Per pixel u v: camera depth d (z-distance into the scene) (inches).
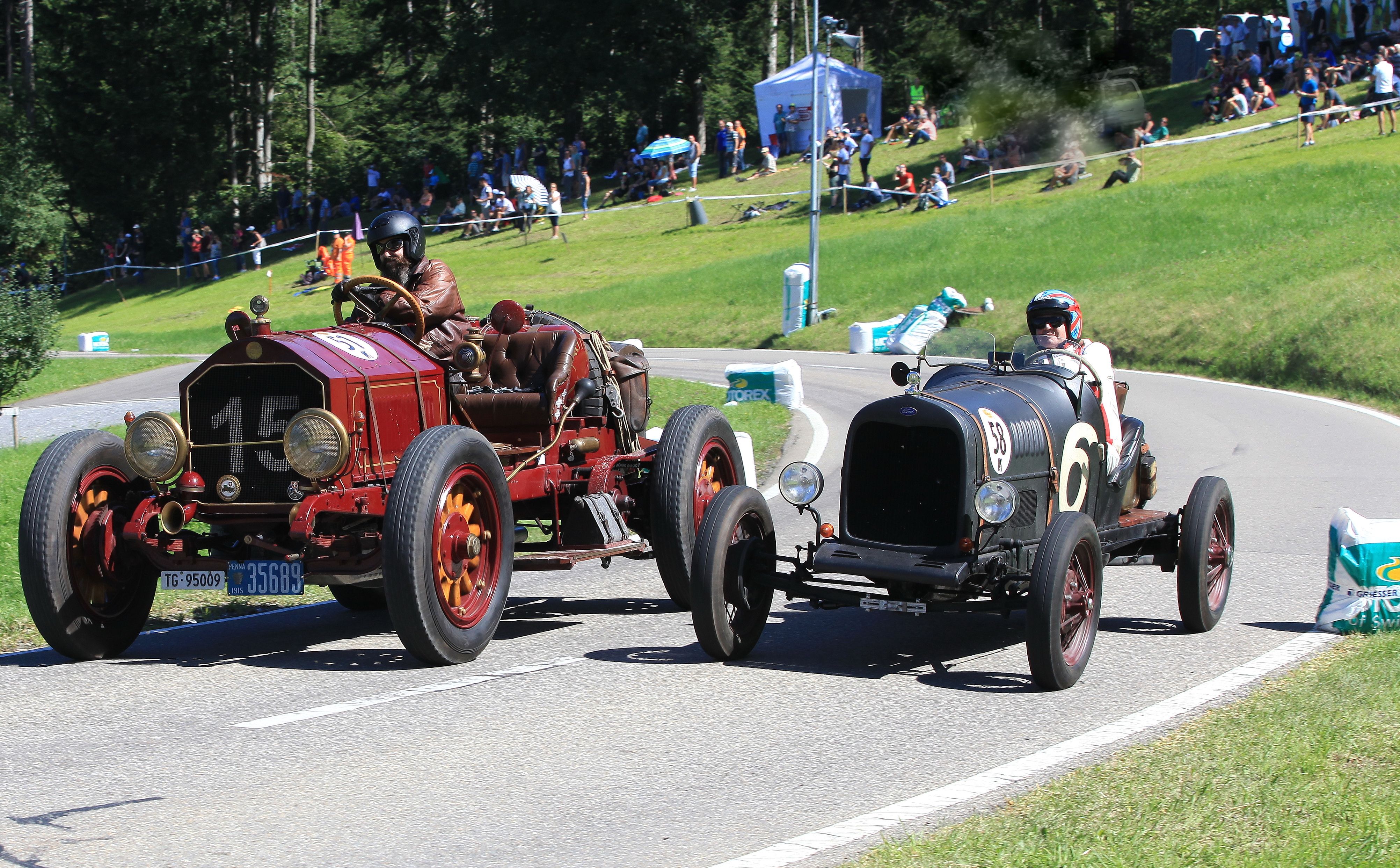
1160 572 366.3
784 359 1072.8
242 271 2107.5
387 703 239.9
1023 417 266.7
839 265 1334.9
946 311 1086.4
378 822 176.6
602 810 181.0
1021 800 182.1
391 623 324.5
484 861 162.7
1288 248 1061.8
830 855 163.5
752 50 2459.4
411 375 292.5
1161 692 241.6
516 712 232.7
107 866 161.5
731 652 268.4
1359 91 1488.7
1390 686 231.5
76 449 278.1
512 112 2272.4
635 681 255.4
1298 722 211.6
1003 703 236.7
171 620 333.1
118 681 261.1
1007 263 1210.0
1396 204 1102.4
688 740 214.7
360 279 310.2
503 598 279.1
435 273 317.4
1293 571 352.2
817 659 273.3
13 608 337.4
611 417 337.1
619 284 1473.9
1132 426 310.8
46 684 259.1
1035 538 267.6
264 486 274.7
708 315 1300.4
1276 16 1717.5
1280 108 1539.1
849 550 259.1
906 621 313.6
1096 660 267.7
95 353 1403.8
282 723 226.8
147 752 210.1
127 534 273.6
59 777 197.2
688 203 1764.3
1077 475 279.0
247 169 2588.6
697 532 268.2
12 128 1924.2
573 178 2084.2
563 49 2153.1
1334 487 477.1
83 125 2306.8
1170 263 1109.7
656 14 2144.4
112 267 2255.2
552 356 317.1
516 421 310.2
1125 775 189.3
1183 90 1683.1
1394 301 864.9
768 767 199.9
